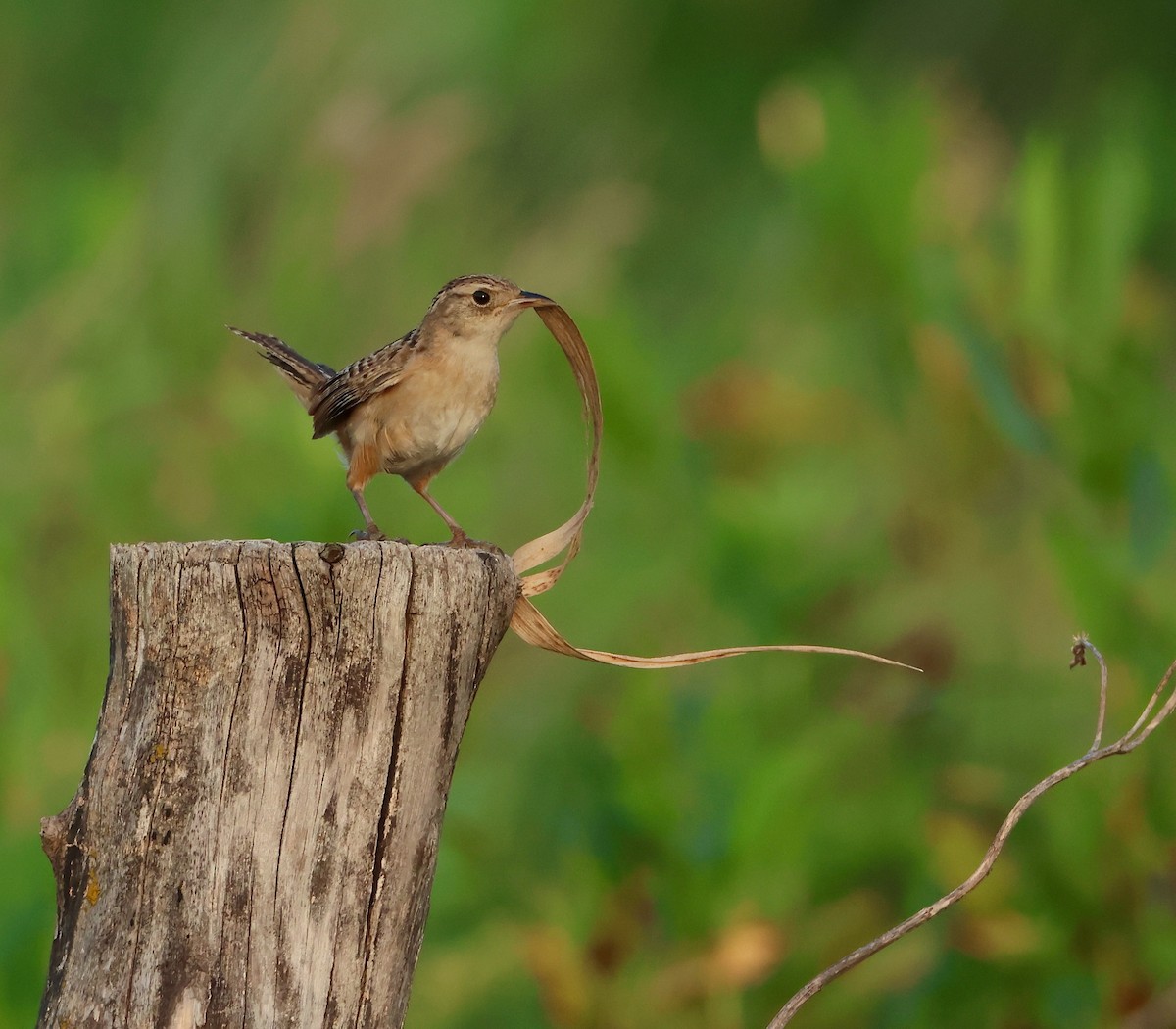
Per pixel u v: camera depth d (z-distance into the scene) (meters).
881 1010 9.61
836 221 11.48
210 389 13.27
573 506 13.00
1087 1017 9.02
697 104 19.67
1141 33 19.06
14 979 8.81
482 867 9.65
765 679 10.66
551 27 19.02
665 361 14.22
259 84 17.05
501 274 16.08
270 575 5.34
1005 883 9.48
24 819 10.06
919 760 10.95
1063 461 10.12
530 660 12.38
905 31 19.80
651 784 8.90
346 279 14.95
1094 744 6.50
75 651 12.07
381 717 5.41
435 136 15.39
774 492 11.30
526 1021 10.02
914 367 11.62
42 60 20.78
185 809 5.30
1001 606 11.62
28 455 13.00
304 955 5.30
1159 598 9.41
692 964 8.59
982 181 13.56
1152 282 13.47
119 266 13.95
